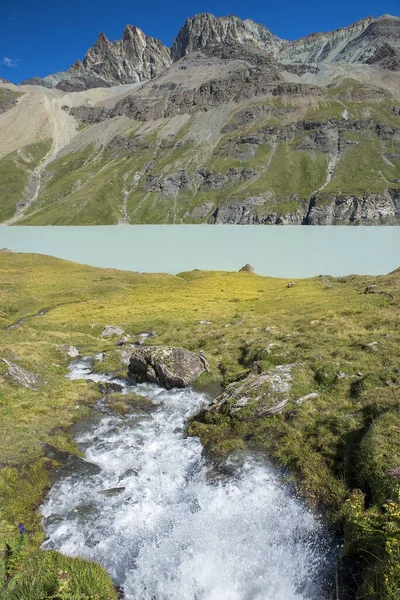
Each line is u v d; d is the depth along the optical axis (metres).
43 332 51.12
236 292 83.50
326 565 12.84
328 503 15.55
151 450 21.84
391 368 24.45
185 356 33.56
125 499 17.44
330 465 17.56
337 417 20.70
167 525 15.62
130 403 28.78
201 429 23.45
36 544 14.70
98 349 45.81
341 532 14.15
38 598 10.55
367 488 15.49
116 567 13.69
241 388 25.83
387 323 35.16
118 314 64.31
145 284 99.50
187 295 81.88
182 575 13.16
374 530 12.31
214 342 41.88
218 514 15.92
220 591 12.45
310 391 24.39
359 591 11.21
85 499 17.48
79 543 14.86
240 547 14.09
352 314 41.44
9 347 41.06
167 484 18.48
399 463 15.28
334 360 27.58
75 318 63.22
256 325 45.72
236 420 23.12
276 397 23.94
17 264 115.75
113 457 21.19
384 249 170.62
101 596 11.71
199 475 18.91
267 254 165.62
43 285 90.44
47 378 32.84
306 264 136.75
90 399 29.41
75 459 20.77
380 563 11.29
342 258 147.62
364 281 72.06
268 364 30.16
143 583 12.95
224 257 160.62
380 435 17.23
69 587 11.05
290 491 16.78
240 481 17.89
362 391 22.67
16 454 20.31
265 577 12.77
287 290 76.75
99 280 99.00
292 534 14.43
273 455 19.38
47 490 18.14
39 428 23.53
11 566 11.34
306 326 39.31
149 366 33.69
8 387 28.45
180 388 31.73
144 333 53.69
